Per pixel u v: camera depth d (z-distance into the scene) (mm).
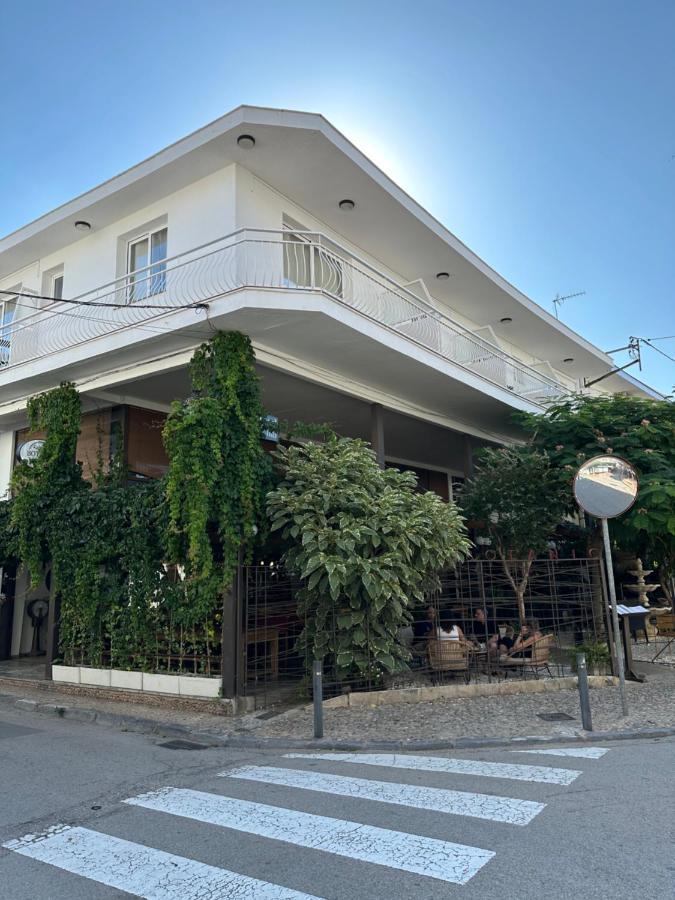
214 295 10211
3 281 16172
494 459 13375
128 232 13211
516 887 3711
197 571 9711
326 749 7500
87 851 4523
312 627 9836
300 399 13867
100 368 12258
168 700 9719
